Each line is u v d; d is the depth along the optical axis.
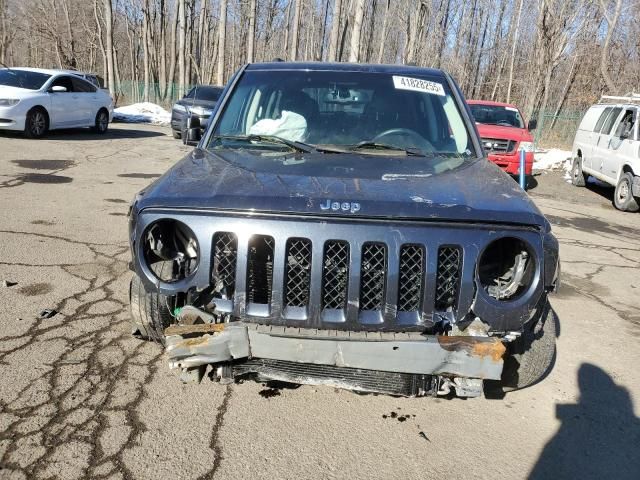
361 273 2.58
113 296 4.57
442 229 2.60
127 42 64.94
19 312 4.16
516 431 3.16
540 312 2.88
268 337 2.60
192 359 2.64
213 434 2.93
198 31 52.88
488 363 2.55
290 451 2.84
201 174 3.01
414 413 3.25
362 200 2.64
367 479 2.69
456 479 2.74
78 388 3.23
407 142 3.75
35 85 14.42
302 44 52.69
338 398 3.34
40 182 8.93
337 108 3.95
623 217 10.86
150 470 2.63
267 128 3.85
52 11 48.44
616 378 3.85
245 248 2.60
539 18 26.89
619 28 30.94
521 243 2.66
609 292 5.78
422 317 2.59
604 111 13.51
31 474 2.55
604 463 2.94
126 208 7.63
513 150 12.87
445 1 37.03
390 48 45.47
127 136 17.19
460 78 40.66
